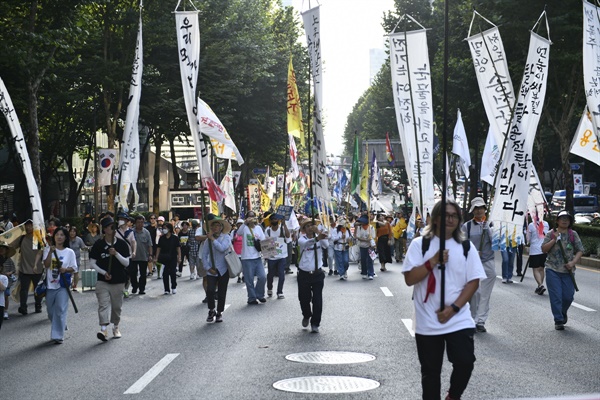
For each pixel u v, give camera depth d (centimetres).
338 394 1109
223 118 5659
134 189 2712
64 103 4912
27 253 2267
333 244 3366
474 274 839
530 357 1362
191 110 2248
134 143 2706
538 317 1881
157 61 5366
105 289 1680
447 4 927
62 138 5638
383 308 2111
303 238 1739
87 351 1550
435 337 834
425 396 842
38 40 3241
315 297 1714
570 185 4919
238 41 5753
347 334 1669
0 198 6662
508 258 2758
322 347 1513
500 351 1424
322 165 2023
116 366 1376
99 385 1218
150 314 2117
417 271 838
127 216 2578
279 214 2497
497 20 4731
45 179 5669
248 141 6756
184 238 3550
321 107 2038
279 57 6800
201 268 1922
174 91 5503
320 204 2019
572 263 1670
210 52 5534
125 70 4766
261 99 6712
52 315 1691
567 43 4625
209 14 5662
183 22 2286
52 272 1686
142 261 2691
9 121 1984
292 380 1212
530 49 2323
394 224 4388
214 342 1605
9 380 1292
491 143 3325
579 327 1714
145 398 1116
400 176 9331
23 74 3400
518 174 1980
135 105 2697
